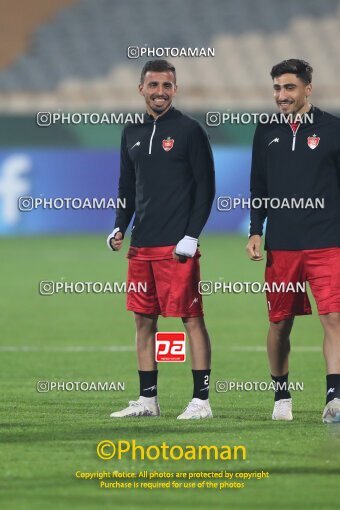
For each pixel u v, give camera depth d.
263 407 28.00
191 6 136.88
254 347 42.78
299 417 26.06
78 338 45.66
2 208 104.06
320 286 25.25
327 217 25.25
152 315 26.03
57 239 100.88
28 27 135.38
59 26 135.75
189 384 33.19
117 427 24.39
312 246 25.23
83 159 103.69
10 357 39.91
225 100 121.25
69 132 103.25
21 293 63.28
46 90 129.25
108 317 53.41
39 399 29.48
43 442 22.59
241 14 135.25
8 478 19.47
